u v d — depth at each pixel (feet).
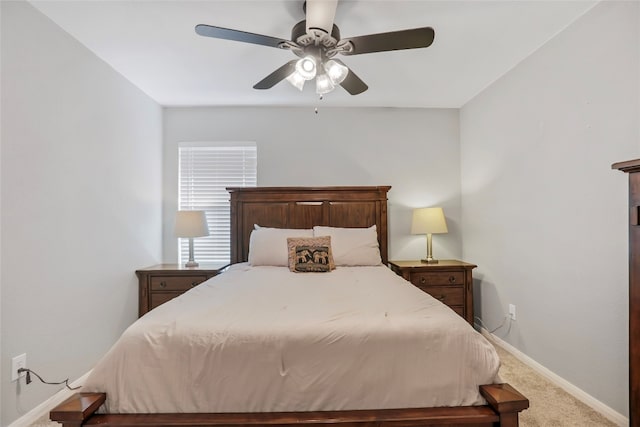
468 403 4.35
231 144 11.95
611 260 6.23
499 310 9.80
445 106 12.05
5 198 5.86
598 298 6.49
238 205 11.30
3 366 5.80
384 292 6.40
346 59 8.45
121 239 9.35
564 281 7.32
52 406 6.74
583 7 6.48
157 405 4.27
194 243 12.01
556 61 7.46
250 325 4.61
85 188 7.86
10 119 5.96
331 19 5.39
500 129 9.65
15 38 6.05
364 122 12.08
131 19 6.73
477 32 7.27
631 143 5.84
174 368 4.34
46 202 6.73
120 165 9.29
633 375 4.67
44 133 6.68
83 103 7.78
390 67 8.92
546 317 7.87
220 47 7.83
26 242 6.26
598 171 6.47
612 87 6.17
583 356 6.82
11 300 5.95
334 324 4.62
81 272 7.71
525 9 6.49
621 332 6.04
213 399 4.29
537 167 8.14
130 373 4.33
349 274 8.48
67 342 7.25
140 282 10.14
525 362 8.57
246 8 6.39
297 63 5.94
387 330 4.53
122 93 9.37
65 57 7.20
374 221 11.39
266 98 11.16
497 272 9.89
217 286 7.04
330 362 4.37
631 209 4.66
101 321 8.43
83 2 6.19
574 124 7.02
